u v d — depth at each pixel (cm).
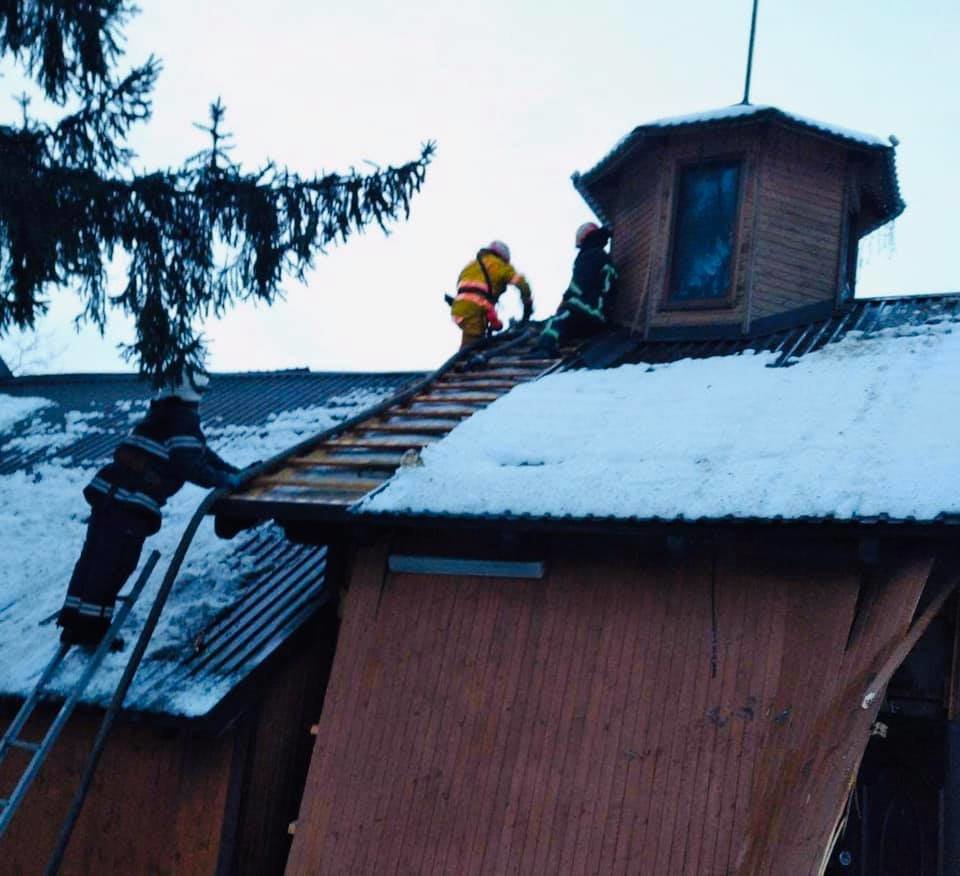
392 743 781
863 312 1116
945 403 773
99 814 899
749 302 1124
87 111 785
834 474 696
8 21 781
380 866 747
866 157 1189
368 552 855
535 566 783
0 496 1373
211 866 841
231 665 877
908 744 743
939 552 658
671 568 746
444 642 799
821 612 685
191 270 808
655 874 668
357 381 1561
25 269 780
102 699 870
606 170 1287
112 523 865
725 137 1177
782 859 627
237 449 1319
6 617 1077
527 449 851
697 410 876
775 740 667
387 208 803
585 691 738
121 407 1642
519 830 718
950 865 707
